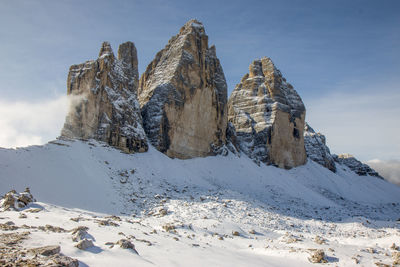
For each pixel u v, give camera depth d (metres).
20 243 11.65
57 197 33.56
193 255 15.92
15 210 22.67
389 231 40.34
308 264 18.83
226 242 24.58
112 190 40.59
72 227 17.42
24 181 33.91
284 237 27.38
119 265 10.56
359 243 28.75
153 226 28.02
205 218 34.06
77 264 9.70
